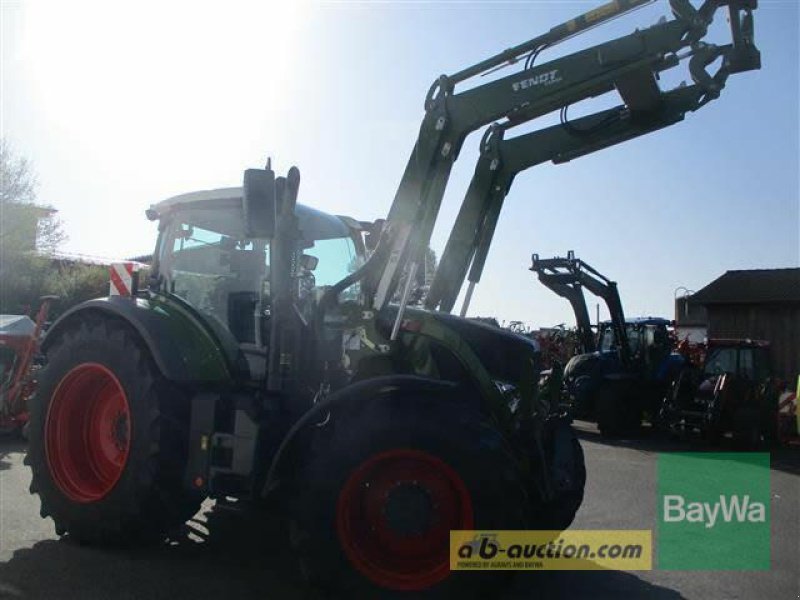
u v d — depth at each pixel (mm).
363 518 4203
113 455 5414
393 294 4836
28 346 9664
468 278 5504
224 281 5402
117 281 8797
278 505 4660
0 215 23641
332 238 5766
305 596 4387
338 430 4219
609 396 13422
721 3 4535
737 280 24906
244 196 4645
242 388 5086
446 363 4590
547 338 17578
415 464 4168
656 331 14188
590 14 4691
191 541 5430
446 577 4020
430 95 5004
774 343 23203
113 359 5191
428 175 4938
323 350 4996
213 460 4766
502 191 5418
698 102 4781
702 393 12891
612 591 4746
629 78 4660
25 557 4965
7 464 8062
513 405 4707
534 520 4629
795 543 5953
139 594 4348
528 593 4676
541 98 4777
